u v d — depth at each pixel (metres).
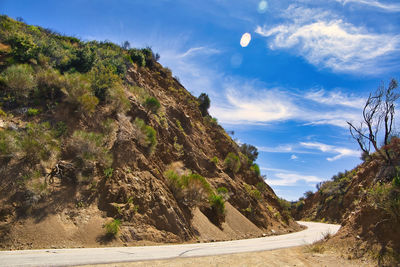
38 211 10.81
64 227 10.86
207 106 42.84
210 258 9.02
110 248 10.33
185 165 25.36
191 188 18.91
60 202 11.78
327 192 68.38
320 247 11.22
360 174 21.56
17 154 11.93
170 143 25.56
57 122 15.20
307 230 31.66
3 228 9.51
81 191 12.95
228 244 14.72
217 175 28.78
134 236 12.65
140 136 19.14
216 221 21.16
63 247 9.86
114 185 14.31
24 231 9.76
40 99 16.17
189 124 32.12
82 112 16.88
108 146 16.27
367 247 9.39
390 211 9.32
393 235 8.98
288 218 38.75
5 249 8.78
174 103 32.88
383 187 10.47
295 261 8.98
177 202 17.89
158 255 9.08
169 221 15.09
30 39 20.39
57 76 17.41
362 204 11.77
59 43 25.02
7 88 15.59
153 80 33.94
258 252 11.19
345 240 10.73
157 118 25.56
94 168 14.20
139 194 14.95
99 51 27.22
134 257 8.37
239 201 28.30
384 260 8.22
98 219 12.25
